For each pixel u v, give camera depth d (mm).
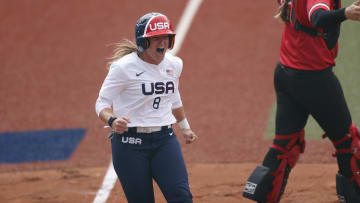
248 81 36781
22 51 44062
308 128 30016
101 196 22656
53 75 39844
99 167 26625
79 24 47531
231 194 22016
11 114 34312
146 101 15773
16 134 31531
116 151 16078
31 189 23906
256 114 32188
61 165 27141
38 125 32594
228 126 30844
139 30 15484
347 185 18156
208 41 43000
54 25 47812
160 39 15477
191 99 34812
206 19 46375
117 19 47625
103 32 45719
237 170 25109
